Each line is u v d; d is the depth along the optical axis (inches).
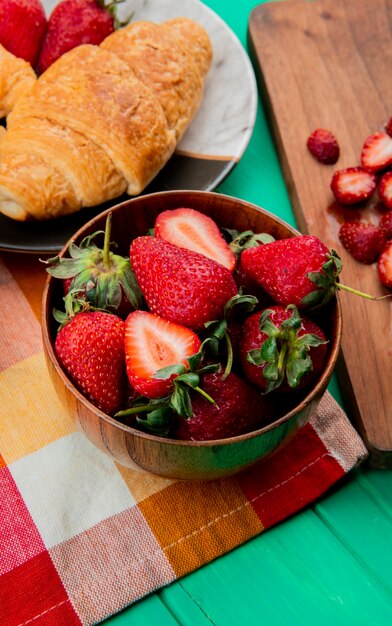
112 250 22.9
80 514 22.8
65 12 27.3
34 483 23.1
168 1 29.0
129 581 22.3
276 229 22.5
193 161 27.1
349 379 24.3
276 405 21.5
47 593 22.0
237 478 23.4
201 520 22.9
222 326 20.7
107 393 20.9
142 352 20.4
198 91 27.1
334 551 23.0
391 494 23.7
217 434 20.7
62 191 25.4
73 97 25.6
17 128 25.8
